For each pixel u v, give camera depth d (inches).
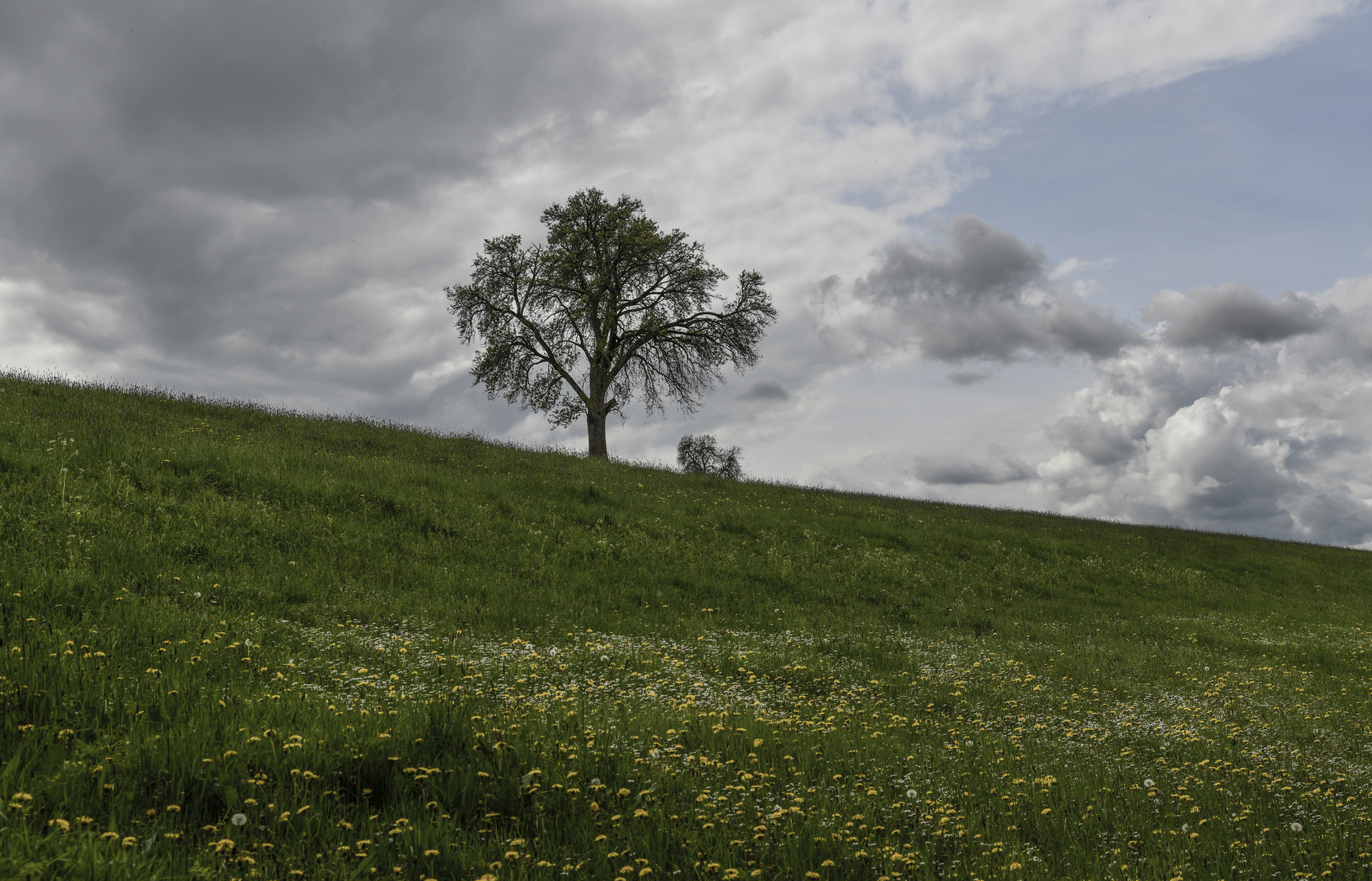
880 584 758.5
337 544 558.9
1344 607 1010.1
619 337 1482.5
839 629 581.6
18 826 141.5
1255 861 186.9
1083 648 597.3
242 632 344.5
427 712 224.2
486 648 385.4
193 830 155.9
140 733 193.6
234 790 170.2
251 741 193.0
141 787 169.0
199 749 184.9
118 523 490.6
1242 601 955.3
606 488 898.1
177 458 626.5
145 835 151.6
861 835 188.1
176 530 505.4
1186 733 338.6
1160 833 204.2
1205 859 190.9
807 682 403.9
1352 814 235.9
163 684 238.4
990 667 486.6
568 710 268.1
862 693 386.3
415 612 463.8
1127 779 263.1
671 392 1530.5
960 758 278.1
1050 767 269.4
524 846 161.2
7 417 649.6
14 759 165.5
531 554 639.1
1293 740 355.6
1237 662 589.9
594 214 1497.3
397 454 884.6
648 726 261.9
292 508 604.1
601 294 1454.2
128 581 405.4
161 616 342.6
